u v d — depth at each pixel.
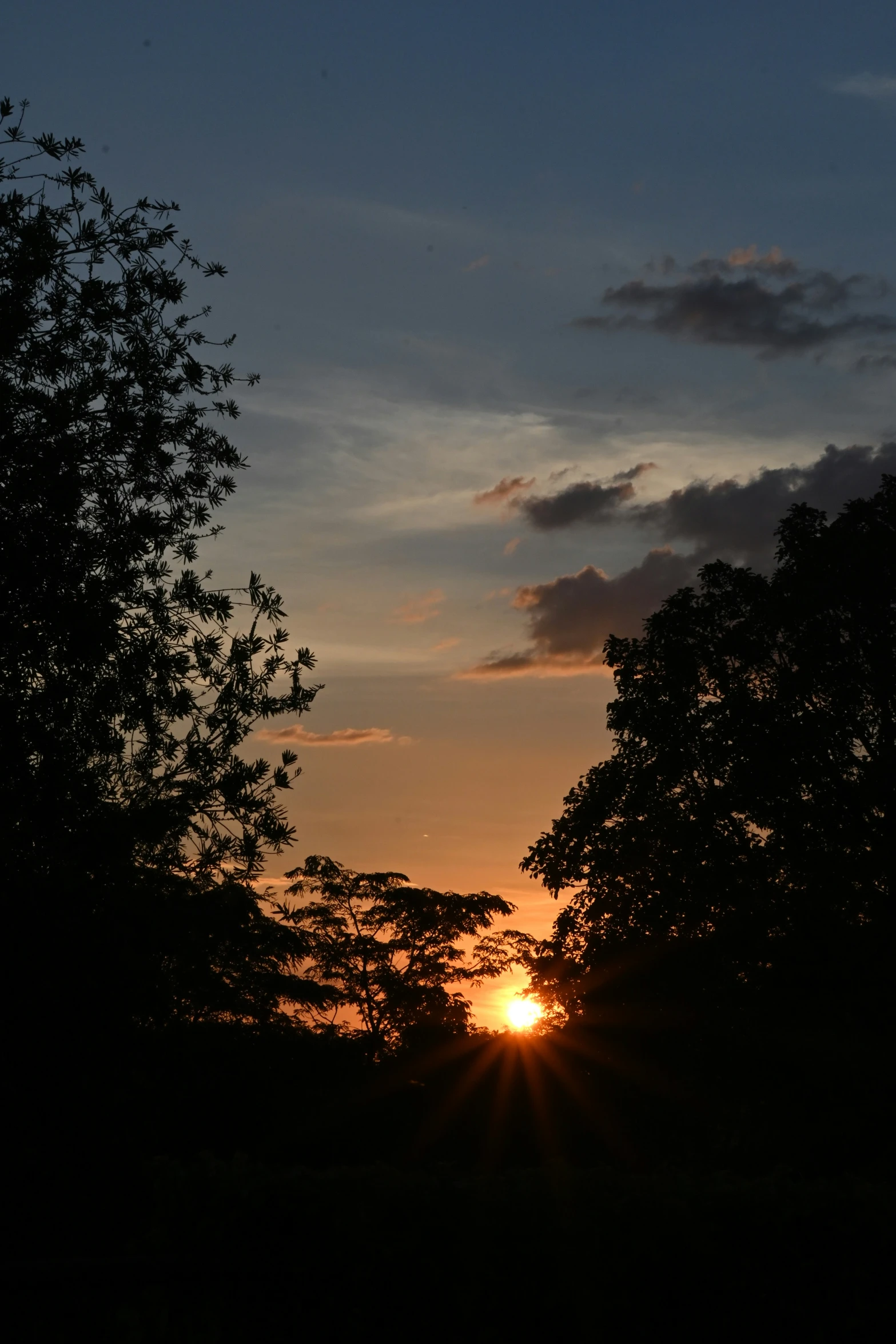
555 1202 6.82
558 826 28.22
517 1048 22.47
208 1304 6.15
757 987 23.88
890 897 23.75
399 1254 6.41
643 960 25.20
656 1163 19.25
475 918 35.75
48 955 10.58
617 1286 6.71
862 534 25.97
